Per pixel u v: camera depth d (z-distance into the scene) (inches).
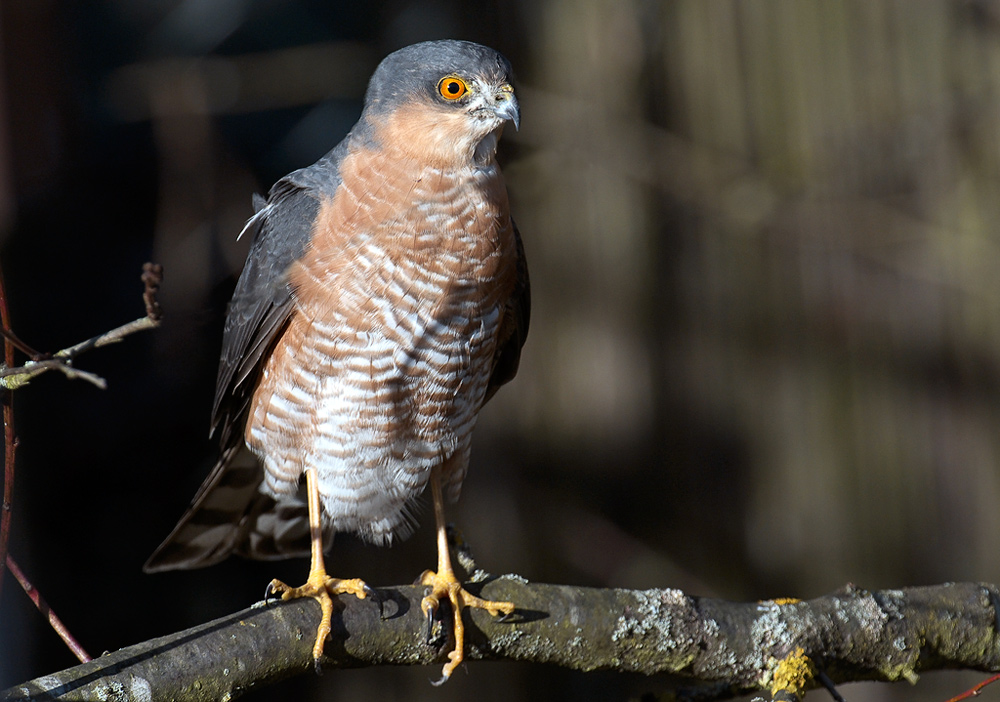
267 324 236.8
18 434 370.0
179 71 420.2
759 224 447.5
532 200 450.3
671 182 444.1
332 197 231.3
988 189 439.2
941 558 445.7
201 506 267.7
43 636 359.6
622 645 205.3
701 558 450.0
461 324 233.5
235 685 182.2
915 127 440.1
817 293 450.9
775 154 445.7
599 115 440.1
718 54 442.3
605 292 450.0
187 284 402.3
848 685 432.5
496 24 442.6
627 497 448.8
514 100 226.4
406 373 233.3
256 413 246.4
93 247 392.2
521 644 205.5
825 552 449.4
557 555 442.0
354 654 197.9
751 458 452.1
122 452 394.6
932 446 448.1
